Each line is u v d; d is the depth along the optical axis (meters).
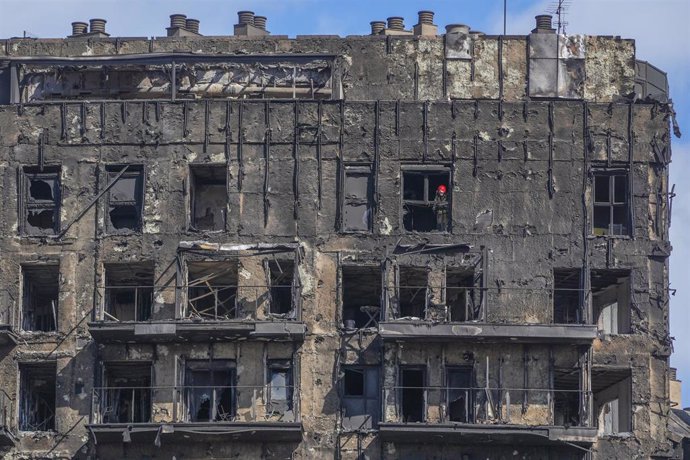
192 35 121.00
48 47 118.50
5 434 110.50
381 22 122.88
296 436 110.31
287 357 111.44
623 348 112.56
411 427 109.25
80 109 115.12
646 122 114.69
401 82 116.88
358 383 111.69
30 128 115.19
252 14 121.94
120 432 110.00
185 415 111.00
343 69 116.94
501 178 113.75
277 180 113.75
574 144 114.19
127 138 114.69
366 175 114.00
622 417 113.38
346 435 110.81
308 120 114.25
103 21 121.69
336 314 112.12
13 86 116.69
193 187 114.75
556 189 113.69
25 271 114.25
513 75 117.31
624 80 117.56
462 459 110.38
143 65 116.56
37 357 112.56
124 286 113.25
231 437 110.19
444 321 110.31
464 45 117.38
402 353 111.00
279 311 113.75
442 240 112.88
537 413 110.44
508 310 112.38
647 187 114.12
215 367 111.38
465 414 110.75
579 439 109.12
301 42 117.56
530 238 113.12
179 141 114.31
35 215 114.75
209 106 114.56
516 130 114.19
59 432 111.75
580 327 110.12
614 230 114.19
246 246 112.19
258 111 114.44
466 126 114.19
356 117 114.25
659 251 113.44
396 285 112.19
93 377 112.12
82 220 114.00
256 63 116.44
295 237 113.12
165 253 113.06
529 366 110.81
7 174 114.88
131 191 114.31
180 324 110.31
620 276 113.88
